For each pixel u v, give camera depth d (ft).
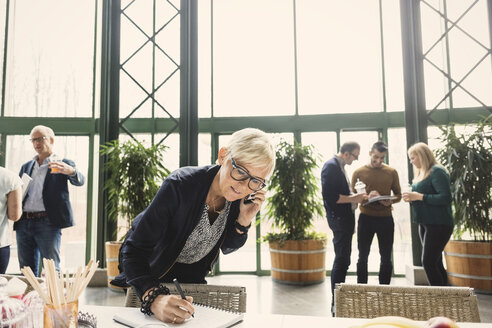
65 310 2.31
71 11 17.58
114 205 14.02
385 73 17.17
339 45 17.80
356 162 17.31
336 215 9.59
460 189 12.69
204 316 3.06
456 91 15.70
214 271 16.66
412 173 15.52
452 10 16.11
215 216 4.29
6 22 17.21
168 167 16.70
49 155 10.71
